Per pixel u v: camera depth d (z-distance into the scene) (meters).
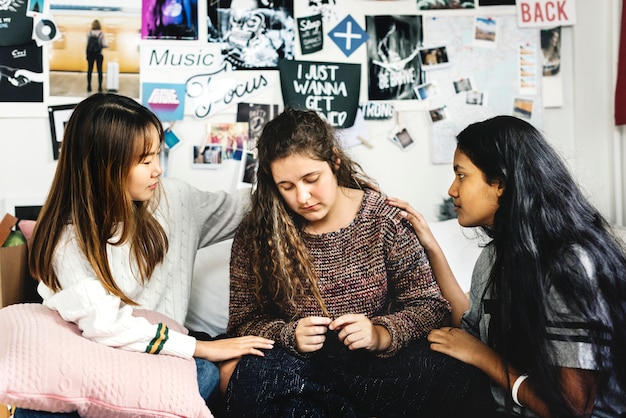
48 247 1.19
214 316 1.58
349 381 1.16
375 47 1.86
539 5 1.91
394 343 1.21
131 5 1.75
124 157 1.19
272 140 1.26
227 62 1.80
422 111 1.89
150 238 1.27
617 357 1.05
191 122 1.80
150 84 1.77
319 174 1.25
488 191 1.20
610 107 1.92
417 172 1.91
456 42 1.89
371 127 1.88
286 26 1.82
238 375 1.16
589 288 1.05
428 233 1.39
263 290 1.35
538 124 1.93
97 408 1.00
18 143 1.73
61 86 1.74
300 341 1.20
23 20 1.71
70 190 1.21
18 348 1.00
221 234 1.53
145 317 1.21
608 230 1.25
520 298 1.10
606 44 1.92
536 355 1.07
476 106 1.91
